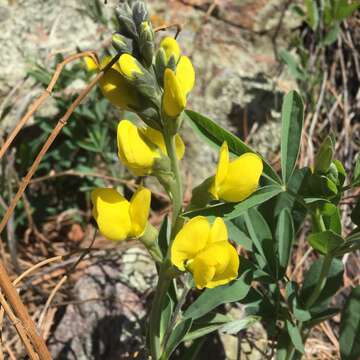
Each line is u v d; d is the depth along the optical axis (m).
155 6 0.38
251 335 0.29
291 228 0.26
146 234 0.20
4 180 0.34
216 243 0.19
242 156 0.20
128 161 0.19
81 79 0.35
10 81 0.35
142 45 0.19
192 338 0.24
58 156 0.35
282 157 0.23
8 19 0.36
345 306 0.24
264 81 0.38
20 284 0.31
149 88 0.19
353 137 0.38
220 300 0.24
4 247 0.34
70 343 0.29
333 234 0.22
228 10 0.39
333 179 0.22
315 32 0.39
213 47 0.38
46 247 0.34
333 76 0.39
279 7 0.39
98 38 0.37
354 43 0.40
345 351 0.24
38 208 0.35
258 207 0.27
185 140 0.36
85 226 0.35
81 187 0.35
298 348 0.23
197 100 0.37
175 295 0.25
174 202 0.21
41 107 0.35
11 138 0.22
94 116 0.34
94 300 0.30
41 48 0.36
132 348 0.29
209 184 0.20
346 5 0.37
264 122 0.37
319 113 0.38
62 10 0.37
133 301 0.30
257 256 0.26
